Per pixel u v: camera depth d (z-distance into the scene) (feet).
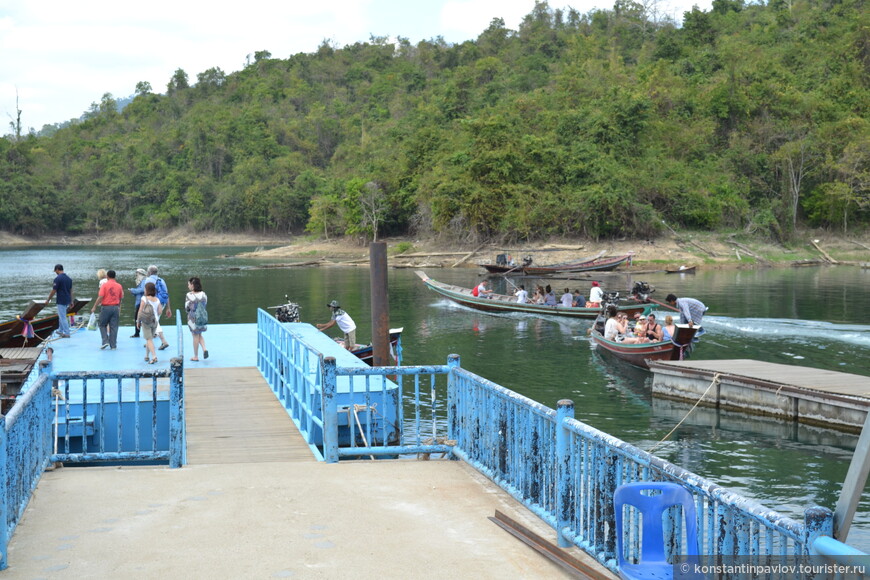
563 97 287.07
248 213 391.24
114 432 35.24
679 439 44.60
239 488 23.00
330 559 17.60
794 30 333.83
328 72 586.04
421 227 259.19
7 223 418.51
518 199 223.92
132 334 61.00
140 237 422.82
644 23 458.50
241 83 597.52
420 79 482.28
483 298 108.47
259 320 48.26
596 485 17.15
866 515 32.81
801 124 251.60
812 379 50.01
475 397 25.03
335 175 365.81
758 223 225.97
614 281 157.79
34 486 22.33
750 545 13.26
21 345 63.98
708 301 118.83
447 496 22.36
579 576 16.47
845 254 220.43
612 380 62.28
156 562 17.31
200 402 38.68
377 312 47.47
